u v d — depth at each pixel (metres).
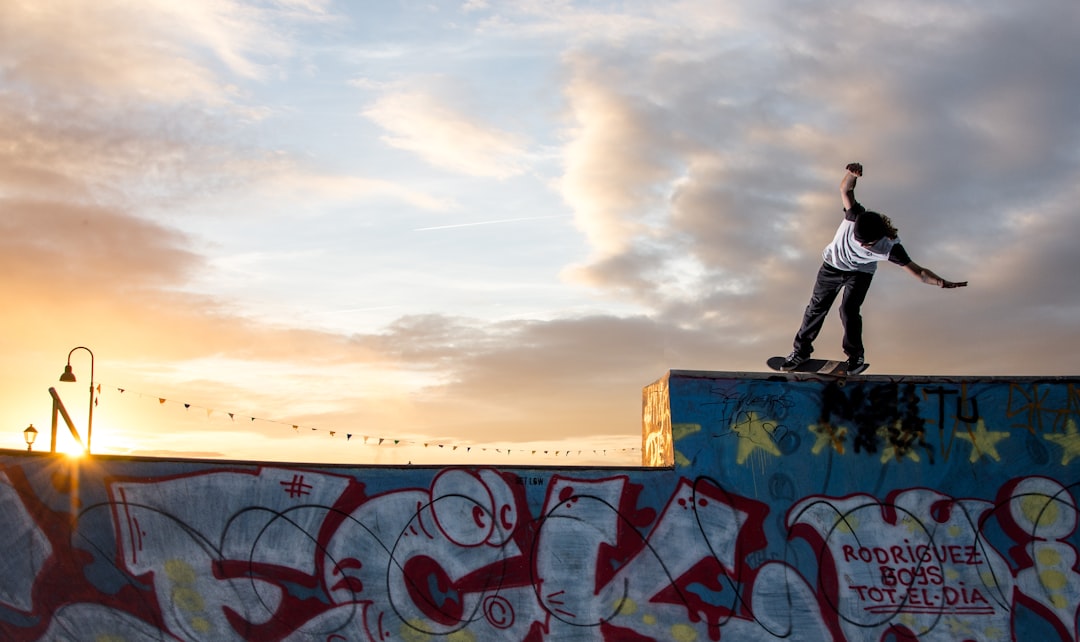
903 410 9.57
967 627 8.91
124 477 8.30
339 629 8.27
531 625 8.52
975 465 9.45
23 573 7.94
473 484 8.85
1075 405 9.66
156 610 8.05
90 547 8.09
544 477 8.98
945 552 9.16
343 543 8.50
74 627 7.91
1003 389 9.68
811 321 9.99
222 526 8.34
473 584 8.57
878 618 8.88
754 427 9.40
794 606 8.85
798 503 9.19
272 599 8.25
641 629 8.62
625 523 8.94
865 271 9.49
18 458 8.14
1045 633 8.95
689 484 9.13
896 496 9.30
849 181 9.25
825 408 9.53
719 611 8.76
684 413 9.38
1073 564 9.18
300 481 8.59
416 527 8.64
